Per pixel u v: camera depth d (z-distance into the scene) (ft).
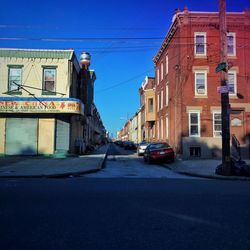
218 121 94.12
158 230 19.34
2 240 17.61
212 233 18.72
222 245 16.71
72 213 23.43
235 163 53.78
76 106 86.38
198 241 17.34
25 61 89.45
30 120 88.84
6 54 88.84
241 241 17.31
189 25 95.14
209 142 93.20
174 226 20.17
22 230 19.39
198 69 94.48
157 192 32.60
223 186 37.93
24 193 31.65
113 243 17.06
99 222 21.07
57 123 89.66
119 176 53.06
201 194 31.45
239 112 94.94
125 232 18.93
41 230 19.36
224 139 54.13
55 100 86.02
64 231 19.16
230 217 22.33
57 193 31.68
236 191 33.58
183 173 58.95
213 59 94.79
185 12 94.73
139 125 216.95
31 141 88.48
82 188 35.22
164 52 117.39
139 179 46.50
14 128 88.53
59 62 90.38
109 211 24.04
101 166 67.82
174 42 101.40
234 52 95.71
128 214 23.15
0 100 85.66
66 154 87.25
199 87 94.73
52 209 24.66
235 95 94.53
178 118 95.61
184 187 36.60
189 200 28.25
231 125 94.17
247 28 96.27
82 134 121.39
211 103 94.17
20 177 51.08
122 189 34.58
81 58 109.70
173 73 101.50
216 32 95.25
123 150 171.53
